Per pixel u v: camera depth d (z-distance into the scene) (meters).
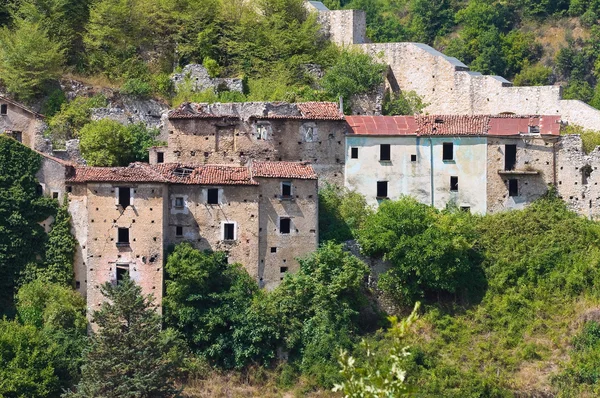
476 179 195.50
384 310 182.25
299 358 171.12
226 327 171.25
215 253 177.62
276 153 193.75
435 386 165.62
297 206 181.50
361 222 189.62
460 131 195.88
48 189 176.38
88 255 172.62
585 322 176.12
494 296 182.50
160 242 173.25
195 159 193.50
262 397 165.62
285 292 175.88
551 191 195.75
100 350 157.75
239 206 179.38
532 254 186.38
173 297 171.00
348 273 176.38
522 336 176.50
